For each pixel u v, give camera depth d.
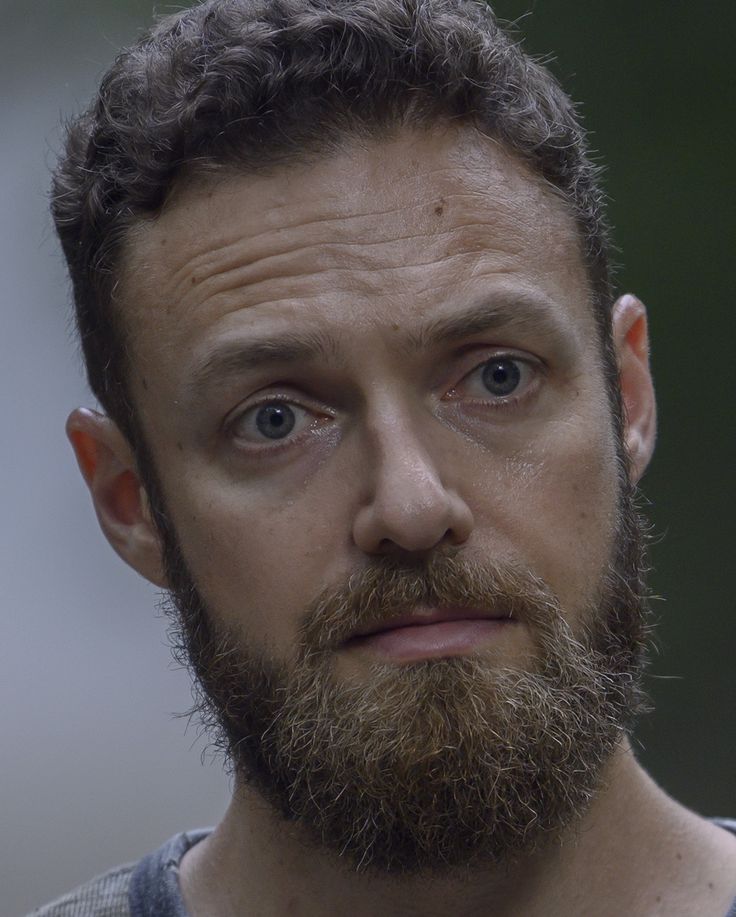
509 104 5.21
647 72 14.90
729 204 14.75
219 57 5.06
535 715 4.75
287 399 4.99
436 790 4.71
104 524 5.90
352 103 4.99
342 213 4.93
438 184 4.99
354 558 4.84
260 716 5.01
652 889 5.10
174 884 5.56
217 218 5.03
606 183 14.79
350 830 4.84
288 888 5.23
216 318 4.98
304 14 5.09
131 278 5.25
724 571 14.30
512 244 5.04
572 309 5.14
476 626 4.80
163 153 5.09
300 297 4.90
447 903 5.02
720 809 13.78
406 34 5.04
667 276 14.73
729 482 14.41
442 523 4.72
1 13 23.61
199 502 5.08
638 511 5.66
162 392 5.18
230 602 5.05
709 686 14.03
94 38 22.80
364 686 4.78
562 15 14.82
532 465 4.93
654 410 5.87
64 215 5.75
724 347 14.62
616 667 5.09
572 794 4.87
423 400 4.93
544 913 5.02
